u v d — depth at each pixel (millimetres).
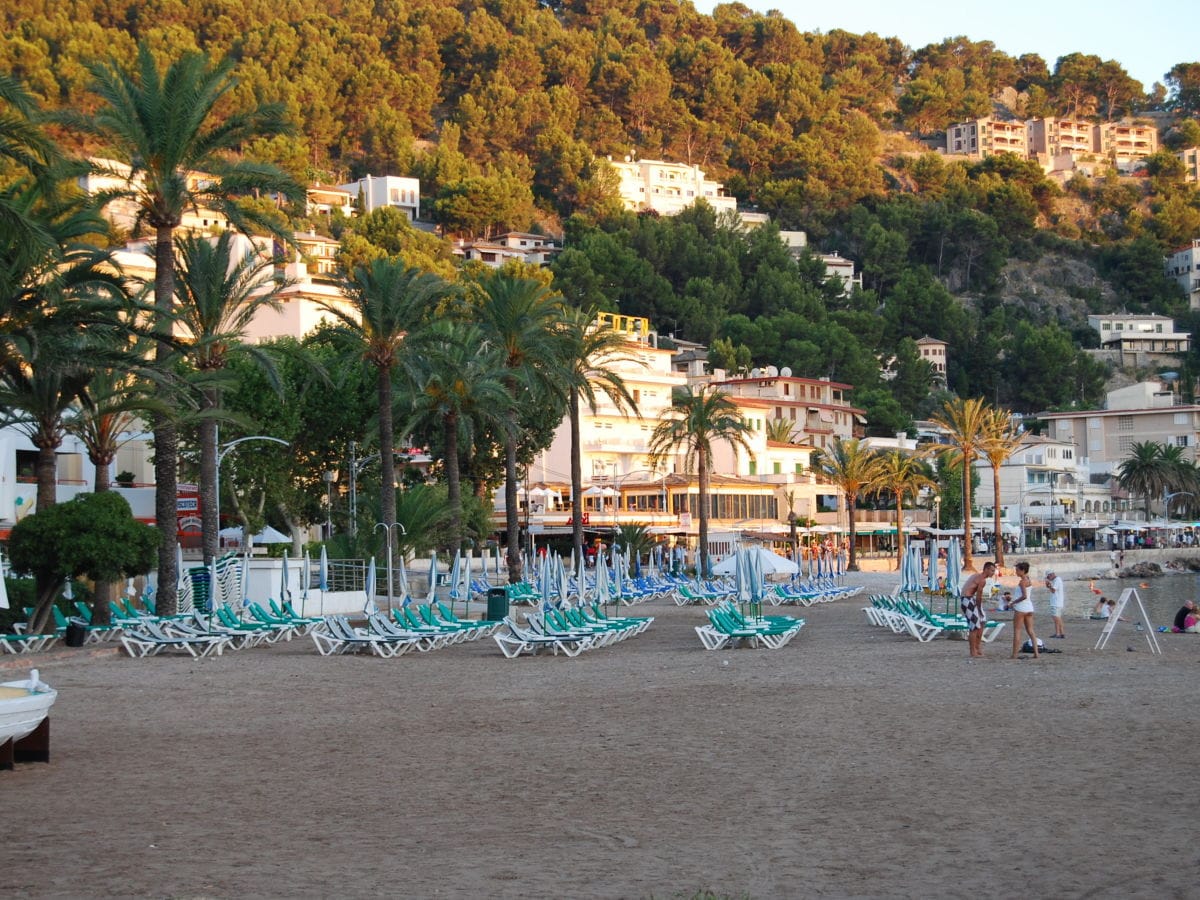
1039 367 191250
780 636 35281
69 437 61125
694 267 175375
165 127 35875
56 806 13906
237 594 45625
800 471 122562
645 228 173750
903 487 112625
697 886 10273
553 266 158750
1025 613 29359
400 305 47562
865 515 121125
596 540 92375
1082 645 34094
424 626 35312
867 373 163000
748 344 157750
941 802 13312
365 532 54875
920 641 35750
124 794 14586
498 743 18141
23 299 30953
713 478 103000
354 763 16594
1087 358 198125
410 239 146875
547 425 77438
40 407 36188
